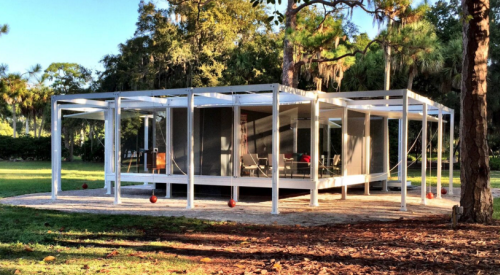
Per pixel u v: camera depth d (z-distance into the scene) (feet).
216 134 43.86
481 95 25.89
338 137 41.96
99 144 130.11
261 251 19.13
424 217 29.91
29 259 17.69
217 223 26.89
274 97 31.55
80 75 124.77
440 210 34.19
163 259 17.72
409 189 53.16
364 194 47.21
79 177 68.95
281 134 41.34
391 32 51.31
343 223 27.43
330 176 40.45
